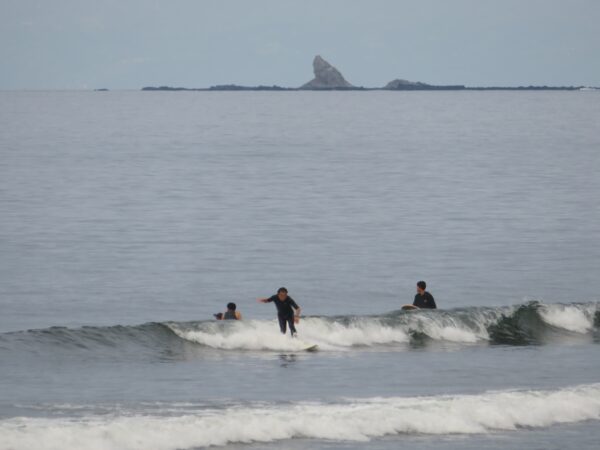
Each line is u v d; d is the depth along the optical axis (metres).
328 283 121.81
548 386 71.88
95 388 67.50
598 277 126.06
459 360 80.38
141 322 101.19
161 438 56.19
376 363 78.19
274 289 118.19
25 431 55.34
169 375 72.25
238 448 56.25
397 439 59.31
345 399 66.06
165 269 129.50
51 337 79.56
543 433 61.84
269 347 82.19
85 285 118.75
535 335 91.62
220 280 122.88
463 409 64.12
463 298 113.69
